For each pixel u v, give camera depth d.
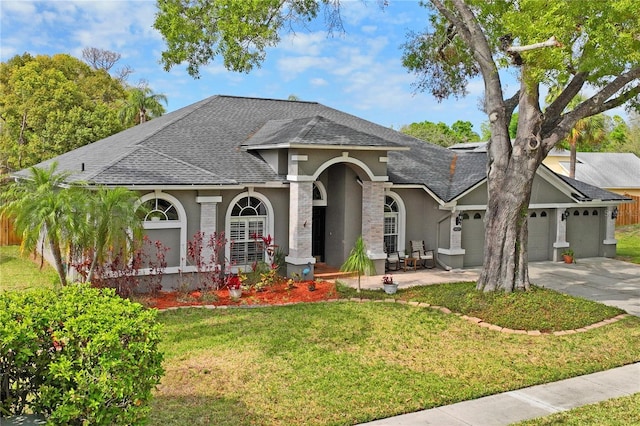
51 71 43.66
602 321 14.80
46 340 6.75
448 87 22.05
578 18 12.97
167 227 17.89
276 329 13.65
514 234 16.47
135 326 6.82
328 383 10.27
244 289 18.14
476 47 16.62
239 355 11.69
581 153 54.97
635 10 11.74
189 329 13.59
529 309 15.12
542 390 10.33
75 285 8.48
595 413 9.26
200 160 20.19
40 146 39.47
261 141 21.45
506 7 14.57
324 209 23.28
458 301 16.11
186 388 9.91
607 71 13.57
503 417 9.09
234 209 19.97
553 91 17.66
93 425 6.39
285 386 10.08
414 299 17.06
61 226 14.88
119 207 15.12
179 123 23.08
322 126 20.77
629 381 10.84
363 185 21.62
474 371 11.12
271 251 19.38
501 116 16.59
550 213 25.94
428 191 22.83
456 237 22.89
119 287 16.08
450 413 9.23
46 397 6.45
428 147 27.95
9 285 19.44
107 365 6.30
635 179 51.69
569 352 12.38
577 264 25.11
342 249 22.17
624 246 32.03
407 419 8.96
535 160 16.11
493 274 16.69
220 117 24.61
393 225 23.41
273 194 20.48
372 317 14.95
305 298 17.31
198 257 17.92
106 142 27.16
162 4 17.81
